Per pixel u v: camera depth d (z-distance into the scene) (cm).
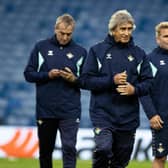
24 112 5716
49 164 2320
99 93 1923
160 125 2098
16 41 6319
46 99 2245
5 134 3938
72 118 2252
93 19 6431
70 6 6562
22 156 3903
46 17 6519
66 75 2192
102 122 1917
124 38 1877
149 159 3731
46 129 2281
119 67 1914
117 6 6538
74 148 2245
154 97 2133
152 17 6425
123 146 1950
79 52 2278
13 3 6606
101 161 1902
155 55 2145
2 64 6122
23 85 5925
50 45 2269
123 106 1922
